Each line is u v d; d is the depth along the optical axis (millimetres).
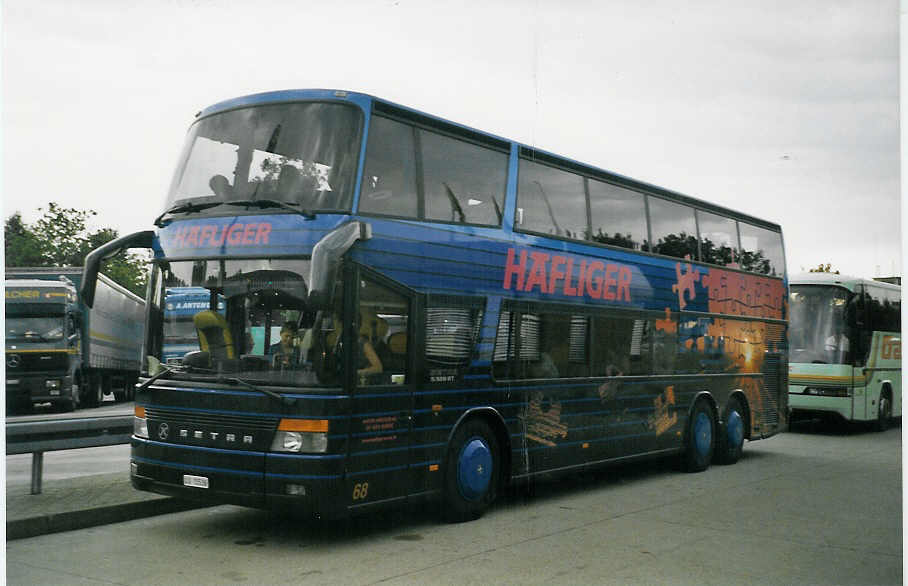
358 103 7977
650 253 12312
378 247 7930
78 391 27047
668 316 12609
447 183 8875
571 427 10523
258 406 7406
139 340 37156
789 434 21047
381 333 7926
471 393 9000
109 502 8672
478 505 9078
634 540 8156
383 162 8094
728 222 14453
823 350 20953
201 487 7617
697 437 13258
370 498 7711
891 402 22391
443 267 8680
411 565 7066
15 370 24828
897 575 6965
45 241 31078
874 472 13430
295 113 8094
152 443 7984
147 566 6898
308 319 7445
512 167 9836
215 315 7836
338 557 7324
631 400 11703
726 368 14141
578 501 10445
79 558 7109
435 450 8516
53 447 8891
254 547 7637
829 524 9109
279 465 7266
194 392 7746
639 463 14258
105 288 30734
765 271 15617
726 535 8461
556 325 10344
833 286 21141
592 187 11234
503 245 9570
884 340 22234
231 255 7812
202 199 8234
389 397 7953
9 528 7660
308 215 7590
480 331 9148
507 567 7035
